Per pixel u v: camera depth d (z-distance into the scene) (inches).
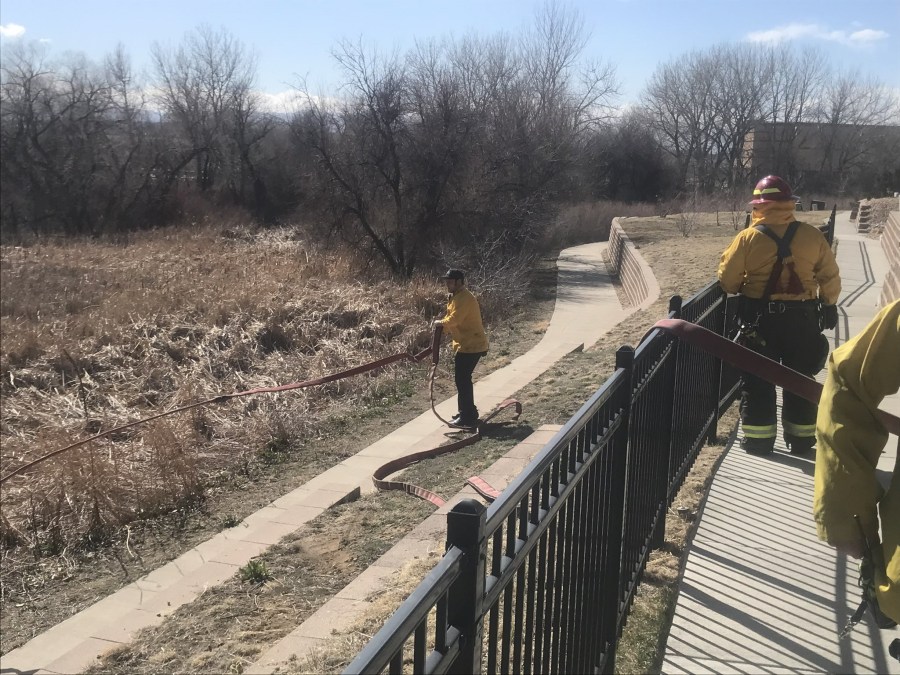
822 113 2866.6
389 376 506.3
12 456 359.9
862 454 88.4
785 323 206.1
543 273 1148.5
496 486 274.5
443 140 1039.6
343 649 166.2
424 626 58.6
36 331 553.0
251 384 485.1
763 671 124.0
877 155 2824.8
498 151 1155.3
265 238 1238.3
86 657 198.1
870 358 86.7
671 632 135.9
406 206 1044.5
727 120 2807.6
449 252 993.5
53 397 455.2
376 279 888.3
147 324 571.2
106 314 601.6
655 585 151.4
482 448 337.7
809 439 218.7
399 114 1016.9
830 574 155.1
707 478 204.2
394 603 184.4
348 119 1022.4
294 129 1095.0
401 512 276.1
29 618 243.6
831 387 90.4
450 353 566.6
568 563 99.1
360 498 303.4
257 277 761.0
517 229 1123.9
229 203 1787.6
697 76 2802.7
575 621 106.0
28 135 1552.7
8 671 201.0
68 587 266.1
